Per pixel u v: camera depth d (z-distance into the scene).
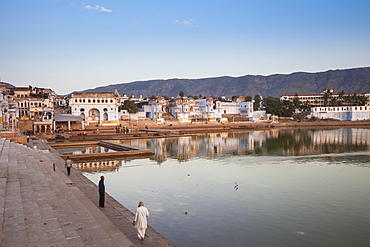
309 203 26.23
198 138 88.38
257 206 25.47
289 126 142.00
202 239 19.23
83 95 111.62
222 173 38.22
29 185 16.89
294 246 18.45
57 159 39.22
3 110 59.28
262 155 53.47
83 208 15.84
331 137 85.44
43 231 10.86
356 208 24.98
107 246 11.73
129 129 109.19
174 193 29.22
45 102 112.44
